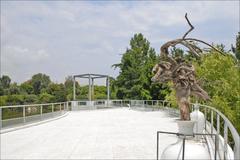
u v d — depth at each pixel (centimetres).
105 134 1190
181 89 416
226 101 1861
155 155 785
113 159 748
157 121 1769
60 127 1472
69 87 6381
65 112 2525
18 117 1418
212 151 593
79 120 1898
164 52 424
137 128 1391
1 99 4994
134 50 5228
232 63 1981
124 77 4991
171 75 416
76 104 3078
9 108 1336
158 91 4531
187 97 415
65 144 967
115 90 5262
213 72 1923
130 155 789
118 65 5178
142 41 5412
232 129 301
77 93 5753
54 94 5916
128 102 3956
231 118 1808
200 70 1900
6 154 823
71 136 1148
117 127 1442
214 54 1966
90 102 3316
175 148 392
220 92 1911
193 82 417
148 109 3288
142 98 4634
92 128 1407
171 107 2436
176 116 2206
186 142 397
